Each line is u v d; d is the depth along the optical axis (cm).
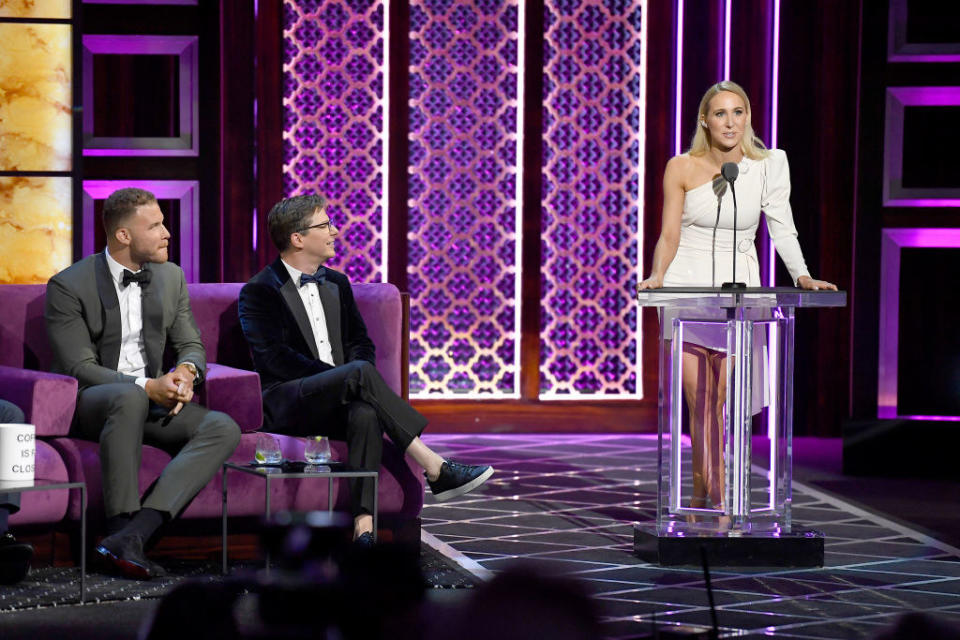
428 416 2212
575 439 2161
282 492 1162
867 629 938
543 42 2189
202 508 1132
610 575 1129
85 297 1191
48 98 1600
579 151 2214
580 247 2228
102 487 1107
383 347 1323
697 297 1151
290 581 384
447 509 1484
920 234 1798
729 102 1207
